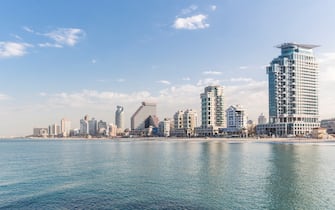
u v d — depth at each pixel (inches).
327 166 2605.8
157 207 1366.9
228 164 2790.4
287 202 1430.9
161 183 1871.3
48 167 2711.6
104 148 6240.2
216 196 1541.6
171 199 1492.4
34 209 1342.3
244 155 3804.1
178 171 2359.7
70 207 1368.1
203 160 3193.9
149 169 2497.5
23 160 3447.3
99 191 1663.4
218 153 4212.6
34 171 2444.6
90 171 2413.9
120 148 6117.1
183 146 6638.8
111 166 2738.7
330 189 1679.4
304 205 1385.3
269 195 1553.9
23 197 1536.7
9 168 2657.5
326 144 6983.3
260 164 2770.7
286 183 1843.0
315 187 1731.1
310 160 3110.2
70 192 1640.0
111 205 1398.9
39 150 5738.2
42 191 1667.1
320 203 1414.9
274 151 4522.6
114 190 1685.5
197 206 1380.4
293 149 5002.5
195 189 1697.8
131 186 1787.6
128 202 1444.4
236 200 1467.8
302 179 1972.2
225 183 1854.1
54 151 5305.1
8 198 1517.0
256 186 1764.3
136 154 4237.2
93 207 1370.6
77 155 4190.5
